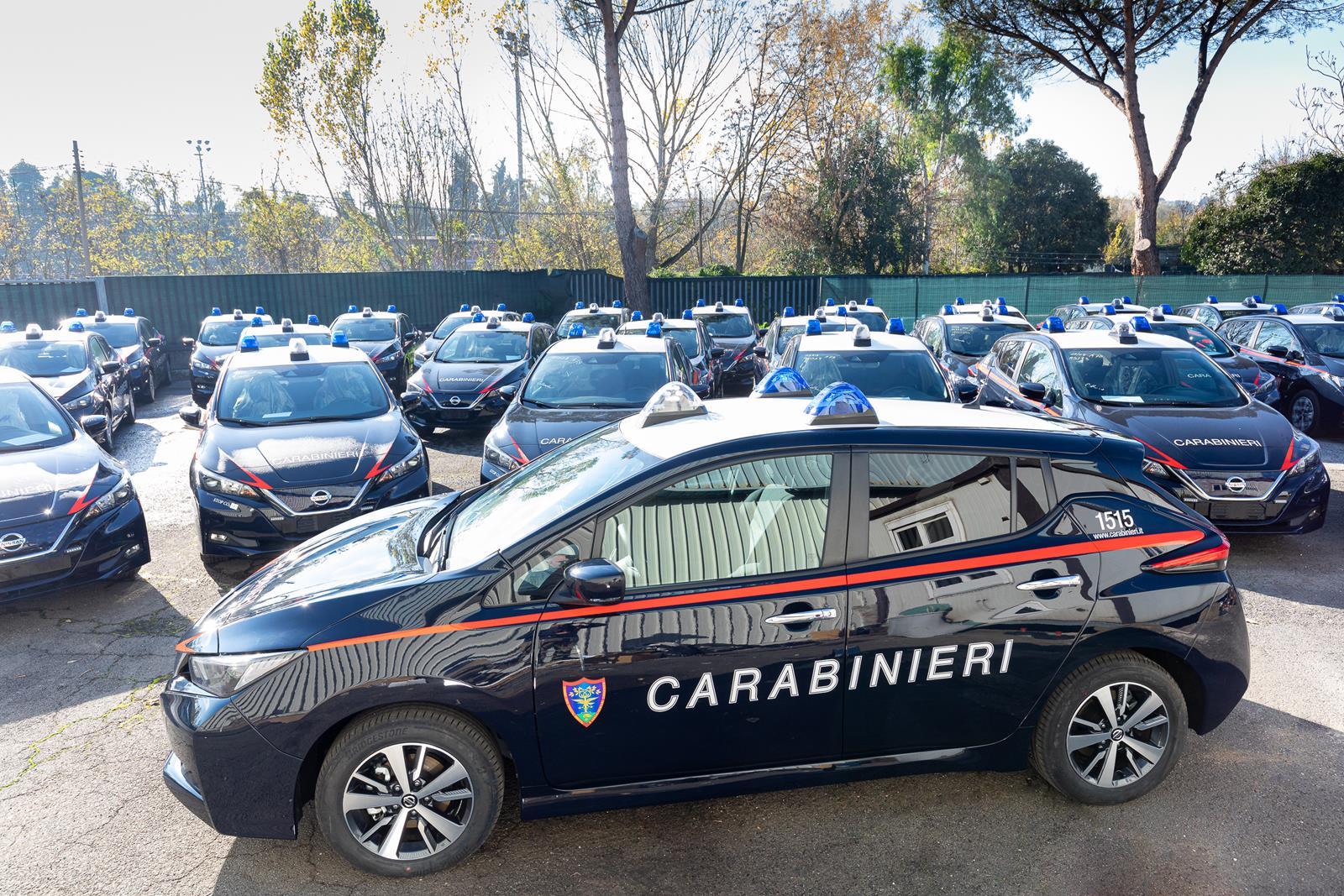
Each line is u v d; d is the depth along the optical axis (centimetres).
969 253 4434
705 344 1362
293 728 297
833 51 3259
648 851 330
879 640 316
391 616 303
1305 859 317
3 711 448
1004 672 327
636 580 311
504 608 304
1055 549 329
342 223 3672
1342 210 2653
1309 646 498
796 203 3634
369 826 314
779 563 316
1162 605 333
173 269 4712
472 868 320
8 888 312
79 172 3164
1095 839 331
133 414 1344
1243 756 386
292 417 716
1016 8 2589
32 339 1154
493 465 704
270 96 3158
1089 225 4309
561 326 1634
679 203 3469
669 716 312
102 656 515
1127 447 349
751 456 325
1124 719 343
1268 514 615
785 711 319
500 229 3822
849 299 2688
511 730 305
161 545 729
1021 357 866
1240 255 2783
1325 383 1067
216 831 317
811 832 339
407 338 1808
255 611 319
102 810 360
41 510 556
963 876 312
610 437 389
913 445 331
